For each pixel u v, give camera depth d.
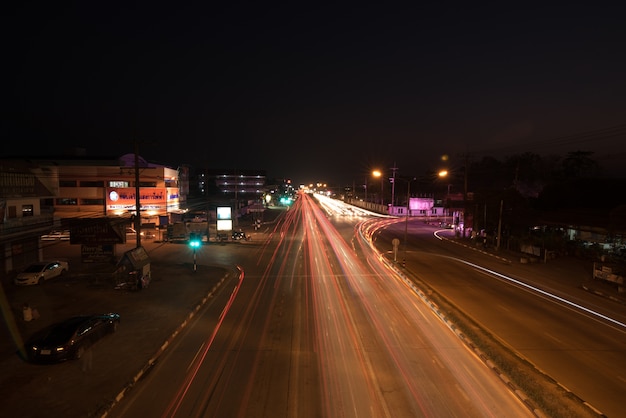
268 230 59.72
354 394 11.81
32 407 10.89
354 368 13.55
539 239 41.75
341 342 15.85
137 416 10.62
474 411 10.98
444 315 19.12
